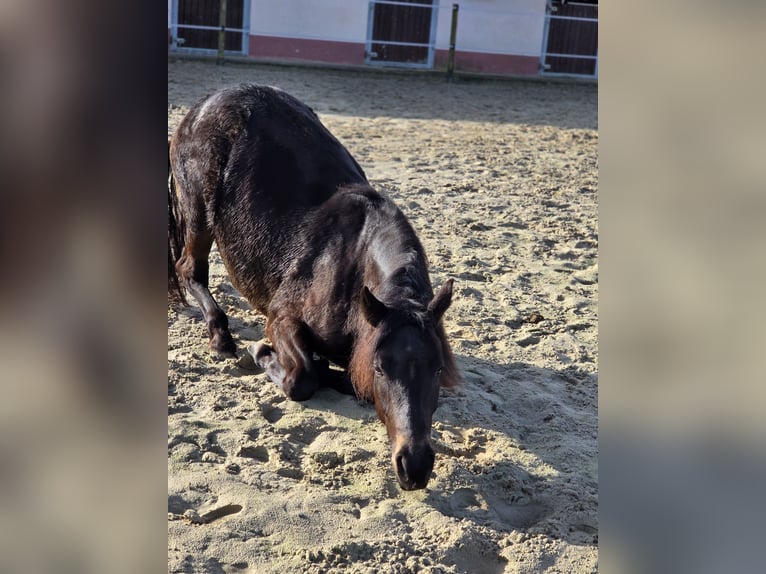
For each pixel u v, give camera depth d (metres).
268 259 4.45
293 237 4.36
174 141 5.07
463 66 18.48
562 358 4.95
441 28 18.19
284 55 17.34
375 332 3.29
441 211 7.89
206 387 4.25
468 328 5.23
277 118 4.77
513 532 3.27
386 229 3.98
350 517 3.27
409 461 3.01
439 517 3.30
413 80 17.20
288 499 3.34
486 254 6.75
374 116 12.83
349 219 4.20
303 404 4.17
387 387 3.18
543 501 3.50
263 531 3.13
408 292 3.62
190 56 16.34
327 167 4.62
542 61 18.89
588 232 7.65
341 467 3.63
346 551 3.04
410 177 9.15
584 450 3.88
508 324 5.39
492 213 8.00
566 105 15.83
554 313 5.64
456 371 3.58
